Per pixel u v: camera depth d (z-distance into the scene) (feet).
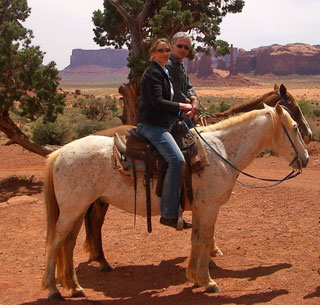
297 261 21.49
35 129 91.09
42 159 72.02
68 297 18.29
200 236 18.11
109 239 26.53
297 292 17.61
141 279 20.31
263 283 18.85
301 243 24.29
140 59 63.26
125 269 21.74
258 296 17.34
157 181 17.44
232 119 18.86
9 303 17.44
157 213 18.29
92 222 21.49
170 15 61.21
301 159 18.60
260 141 18.78
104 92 534.37
